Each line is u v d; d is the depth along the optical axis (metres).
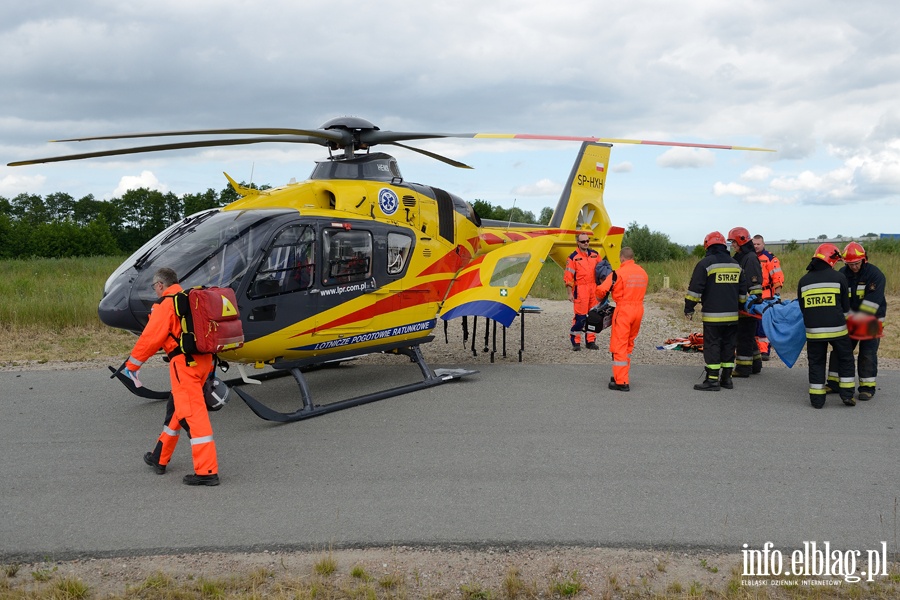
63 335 12.94
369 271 8.13
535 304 18.58
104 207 75.75
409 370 9.95
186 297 5.26
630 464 5.85
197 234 7.11
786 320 8.79
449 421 7.20
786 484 5.38
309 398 7.45
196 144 7.82
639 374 9.56
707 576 4.01
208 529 4.57
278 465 5.86
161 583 3.85
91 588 3.85
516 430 6.86
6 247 58.84
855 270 8.12
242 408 7.86
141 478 5.55
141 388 7.76
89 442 6.52
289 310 7.24
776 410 7.61
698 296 8.48
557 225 13.27
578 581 3.92
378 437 6.65
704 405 7.83
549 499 5.08
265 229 7.09
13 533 4.51
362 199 8.24
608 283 8.41
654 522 4.68
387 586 3.86
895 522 4.69
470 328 14.13
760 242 11.13
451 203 9.56
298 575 3.99
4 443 6.48
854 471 5.68
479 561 4.17
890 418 7.27
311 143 8.54
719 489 5.28
